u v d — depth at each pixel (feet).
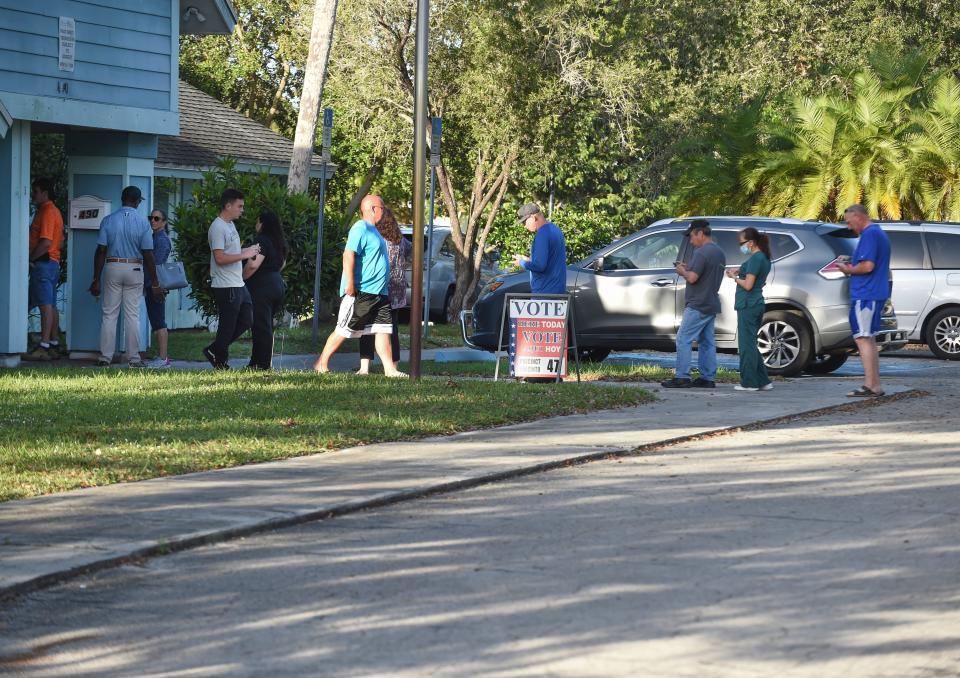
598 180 147.33
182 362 70.44
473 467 38.45
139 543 28.30
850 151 117.50
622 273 73.15
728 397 57.93
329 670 20.76
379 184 173.99
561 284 61.82
